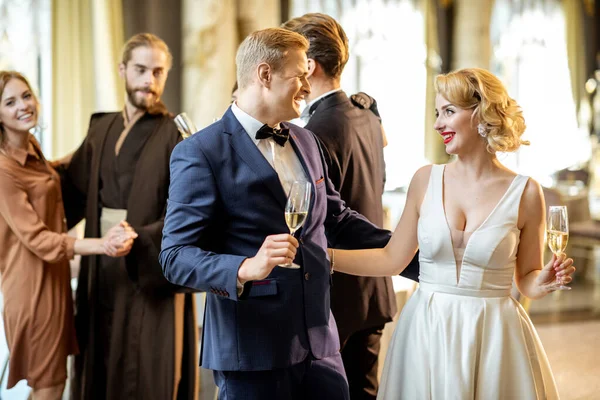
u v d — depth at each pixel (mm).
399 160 8430
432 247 2297
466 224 2281
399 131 8406
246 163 2141
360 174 2760
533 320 5918
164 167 3289
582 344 5207
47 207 3197
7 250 3133
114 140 3340
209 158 2117
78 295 3406
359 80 8266
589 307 6398
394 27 8328
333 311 2738
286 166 2252
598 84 9727
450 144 2283
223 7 6398
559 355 4945
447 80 2262
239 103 2211
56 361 3178
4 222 3119
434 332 2256
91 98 6488
